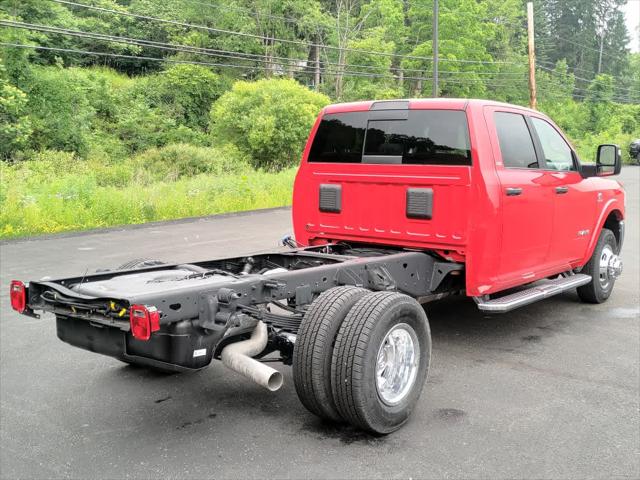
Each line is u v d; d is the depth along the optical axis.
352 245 6.35
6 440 4.11
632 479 3.56
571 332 6.51
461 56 56.56
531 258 6.16
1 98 26.91
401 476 3.60
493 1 74.44
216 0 47.09
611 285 7.85
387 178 5.89
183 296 3.82
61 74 33.41
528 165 6.11
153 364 3.99
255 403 4.72
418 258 5.52
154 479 3.59
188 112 43.00
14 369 5.49
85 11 44.59
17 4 35.31
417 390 4.32
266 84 35.53
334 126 6.38
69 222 15.52
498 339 6.27
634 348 5.98
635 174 34.16
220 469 3.70
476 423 4.31
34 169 26.44
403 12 64.62
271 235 13.71
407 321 4.24
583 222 7.04
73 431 4.24
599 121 71.50
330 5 61.38
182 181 22.50
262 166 34.94
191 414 4.52
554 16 101.69
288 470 3.68
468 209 5.41
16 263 10.63
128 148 37.38
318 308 4.07
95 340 4.12
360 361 3.87
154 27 46.78
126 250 11.84
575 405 4.62
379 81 55.06
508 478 3.57
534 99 40.44
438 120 5.63
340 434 4.17
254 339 4.35
